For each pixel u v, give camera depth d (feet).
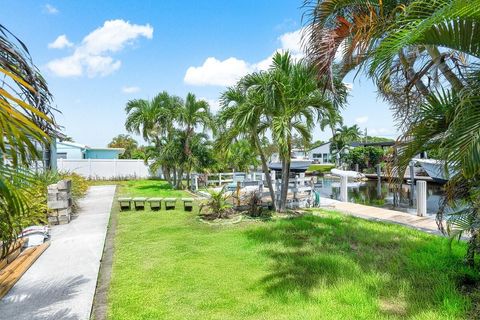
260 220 26.86
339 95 20.33
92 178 71.97
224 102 30.96
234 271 14.85
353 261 15.81
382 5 13.12
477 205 11.35
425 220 26.89
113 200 39.32
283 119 26.61
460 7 7.38
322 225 24.71
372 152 111.65
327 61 14.30
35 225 22.15
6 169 7.52
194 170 54.75
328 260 15.92
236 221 26.55
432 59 12.81
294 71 27.20
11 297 12.12
